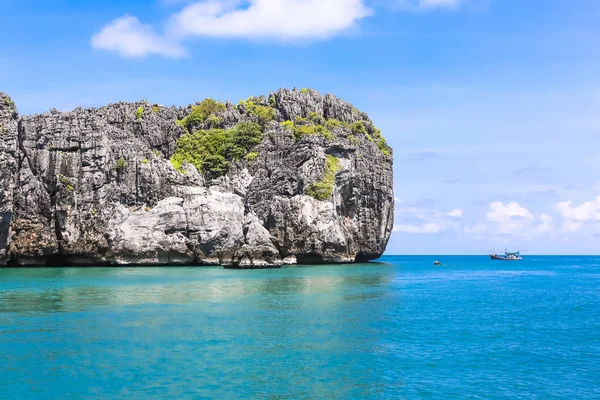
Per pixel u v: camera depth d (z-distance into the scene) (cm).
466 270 14338
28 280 7725
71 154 10925
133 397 2702
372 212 13488
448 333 4228
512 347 3803
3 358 3322
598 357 3553
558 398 2786
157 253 10788
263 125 13338
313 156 12131
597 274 13312
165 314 4822
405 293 6925
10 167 10312
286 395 2761
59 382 2906
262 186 12100
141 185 11212
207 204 11081
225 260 11075
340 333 4125
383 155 14088
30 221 10619
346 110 14438
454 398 2769
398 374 3133
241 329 4206
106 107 12938
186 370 3127
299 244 11644
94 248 10794
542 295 7256
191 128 13425
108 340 3788
